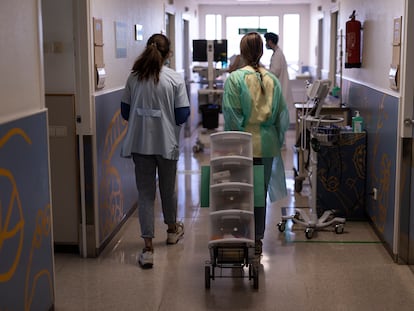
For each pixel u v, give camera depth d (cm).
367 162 516
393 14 423
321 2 1013
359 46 562
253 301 355
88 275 400
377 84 480
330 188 524
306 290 371
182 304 353
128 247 459
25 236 288
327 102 736
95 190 428
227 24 1296
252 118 407
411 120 393
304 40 1284
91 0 411
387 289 371
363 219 527
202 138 988
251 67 413
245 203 375
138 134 411
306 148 510
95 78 424
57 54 420
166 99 410
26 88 290
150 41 417
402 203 406
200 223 521
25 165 287
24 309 289
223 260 369
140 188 420
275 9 1281
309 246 456
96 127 428
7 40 266
